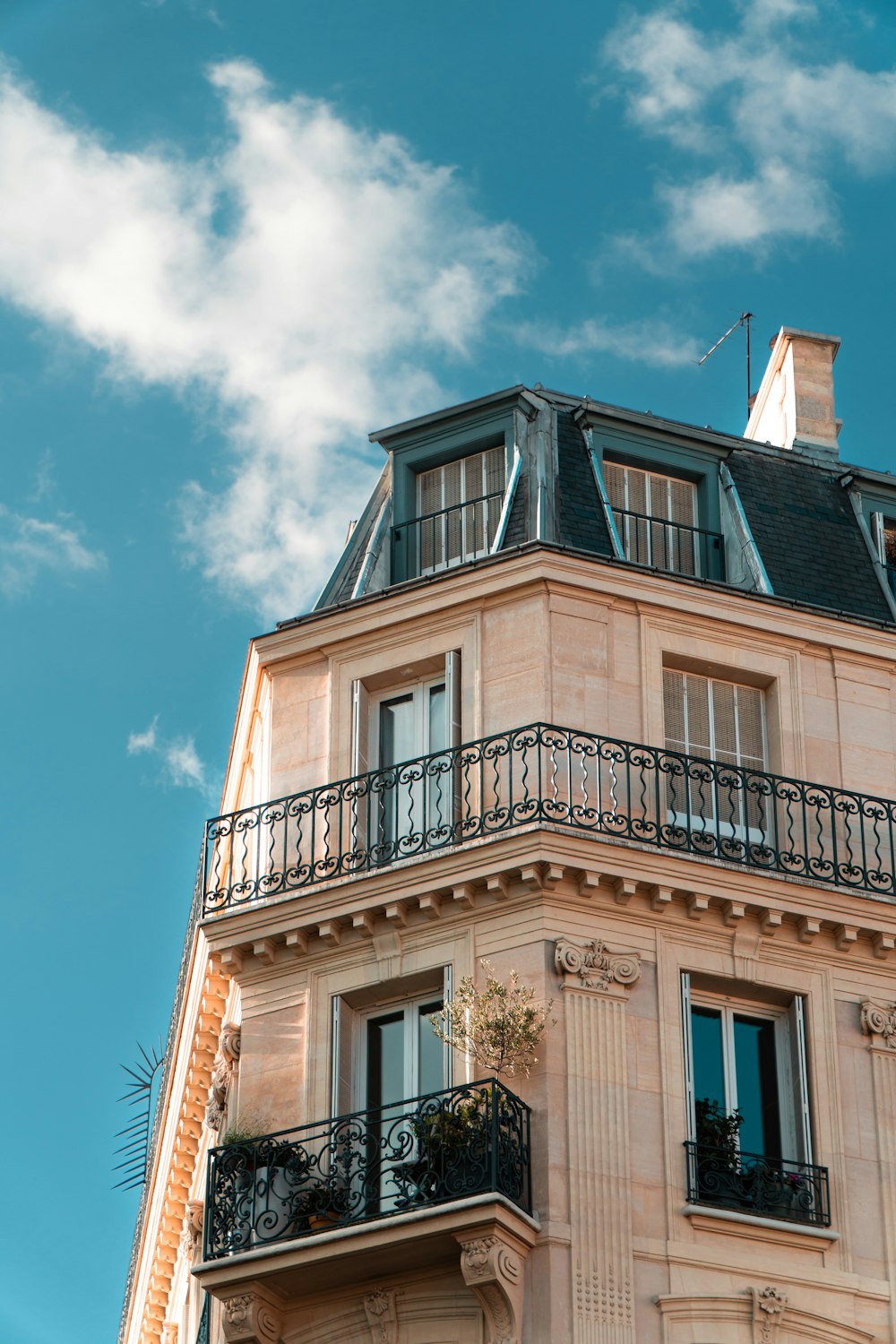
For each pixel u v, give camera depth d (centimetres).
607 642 3095
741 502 3381
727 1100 2903
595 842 2906
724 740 3134
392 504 3344
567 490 3288
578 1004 2842
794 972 2966
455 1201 2673
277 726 3197
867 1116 2908
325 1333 2764
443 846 2948
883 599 3362
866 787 3133
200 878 3488
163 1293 4122
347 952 2984
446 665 3109
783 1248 2797
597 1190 2739
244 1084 2961
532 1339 2641
